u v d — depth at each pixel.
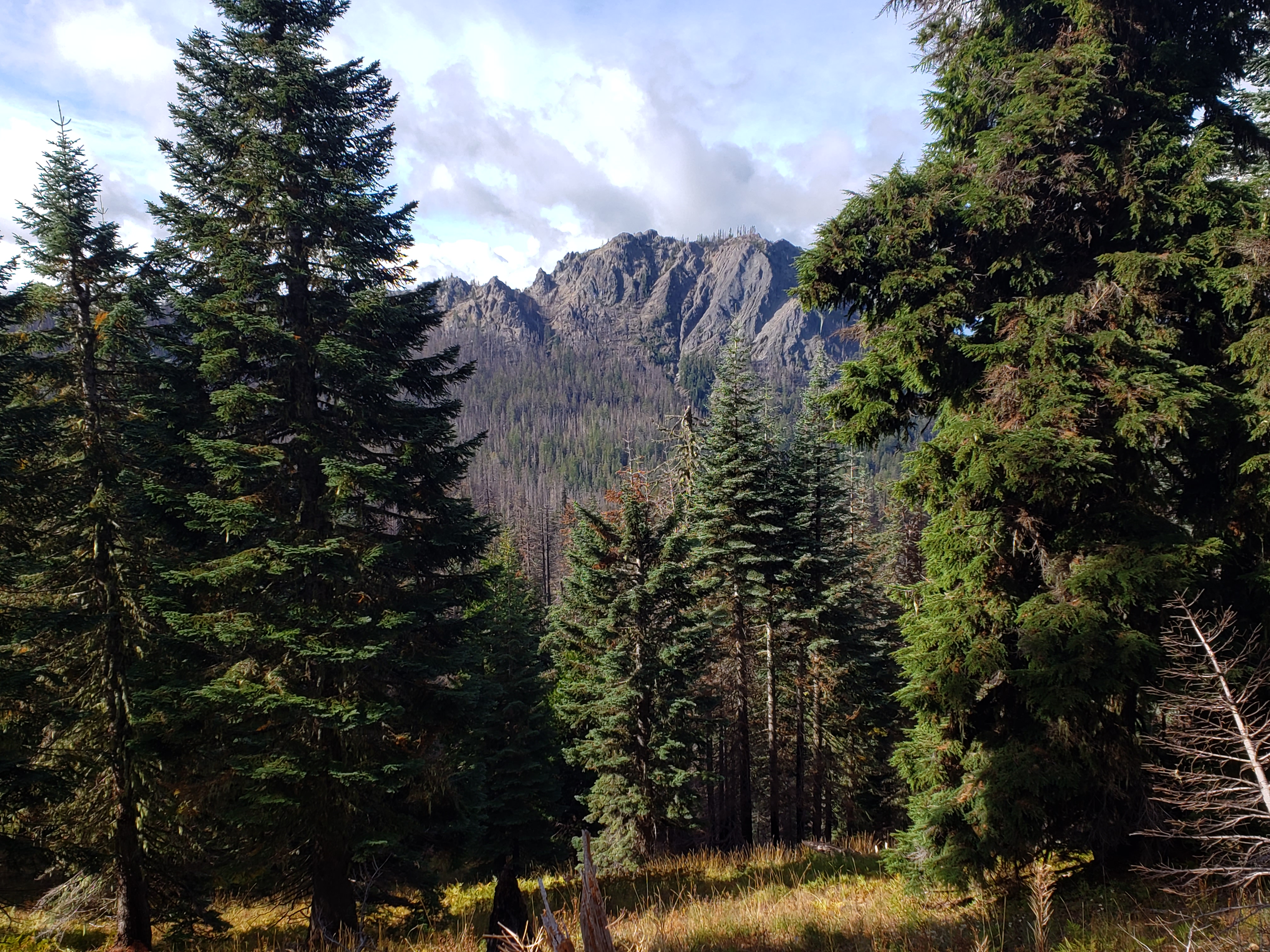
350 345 11.03
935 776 8.98
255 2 11.68
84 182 13.08
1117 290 7.82
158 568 10.97
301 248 11.92
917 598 9.66
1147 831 7.59
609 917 11.67
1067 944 6.45
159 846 12.88
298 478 11.78
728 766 30.89
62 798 10.03
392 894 12.88
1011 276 8.75
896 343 8.48
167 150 11.41
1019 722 8.50
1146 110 8.23
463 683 12.39
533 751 23.28
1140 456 8.07
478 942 9.66
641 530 19.62
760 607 21.89
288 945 11.89
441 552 12.71
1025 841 7.98
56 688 12.48
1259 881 6.71
